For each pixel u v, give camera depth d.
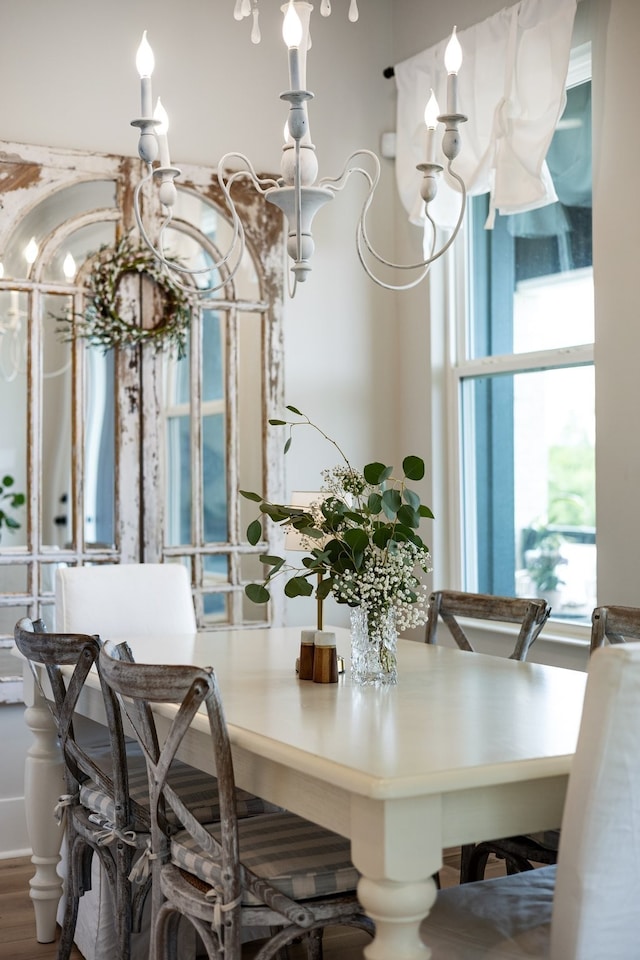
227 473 4.38
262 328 4.46
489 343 4.46
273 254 4.47
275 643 3.12
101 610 3.33
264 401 4.45
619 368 3.56
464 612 3.12
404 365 4.80
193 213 4.33
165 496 4.25
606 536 3.60
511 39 3.92
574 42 3.83
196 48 4.36
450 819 1.67
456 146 2.23
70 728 2.59
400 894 1.59
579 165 3.98
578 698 2.26
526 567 4.26
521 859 2.45
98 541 4.17
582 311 3.99
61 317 4.06
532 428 4.23
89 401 4.17
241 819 2.39
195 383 4.31
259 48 4.50
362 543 2.37
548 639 3.94
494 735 1.89
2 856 3.91
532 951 1.75
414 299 4.72
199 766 2.16
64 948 2.77
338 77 4.69
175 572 3.48
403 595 2.42
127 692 2.03
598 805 1.58
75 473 4.06
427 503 4.65
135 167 4.15
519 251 4.29
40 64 4.06
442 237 4.61
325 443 4.66
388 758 1.70
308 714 2.08
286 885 1.97
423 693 2.32
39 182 3.99
